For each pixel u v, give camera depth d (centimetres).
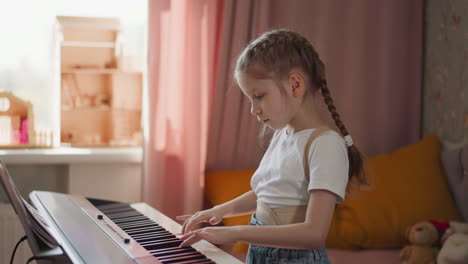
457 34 245
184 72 237
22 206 116
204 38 238
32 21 246
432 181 234
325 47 252
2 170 118
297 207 121
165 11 232
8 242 222
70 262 104
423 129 268
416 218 223
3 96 240
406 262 206
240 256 209
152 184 235
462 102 242
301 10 250
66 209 151
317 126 124
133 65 254
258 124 247
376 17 258
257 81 121
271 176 127
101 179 242
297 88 121
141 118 257
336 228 220
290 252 121
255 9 241
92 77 256
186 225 129
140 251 111
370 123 261
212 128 244
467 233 203
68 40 250
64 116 254
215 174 240
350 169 126
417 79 264
